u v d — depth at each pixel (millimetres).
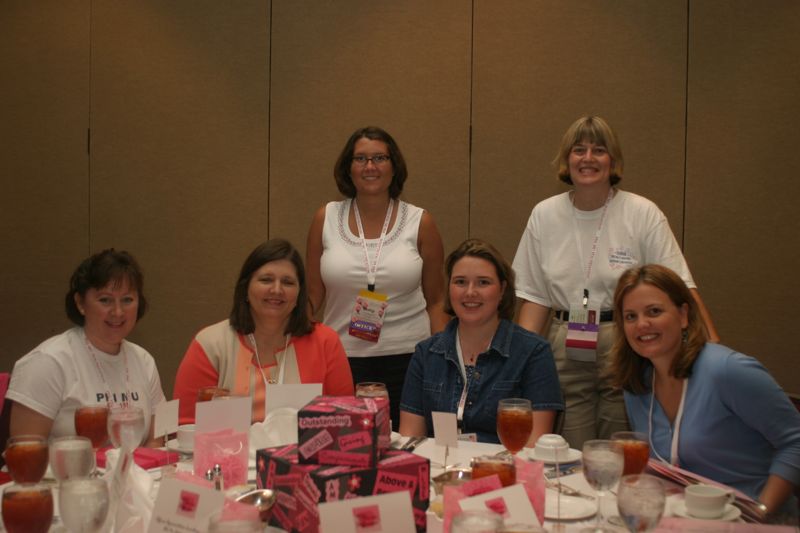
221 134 4645
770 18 4191
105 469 1851
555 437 2021
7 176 4848
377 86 4516
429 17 4461
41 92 4793
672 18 4262
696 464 2051
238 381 2482
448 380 2492
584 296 3014
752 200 4246
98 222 4766
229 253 4676
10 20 4809
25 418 2271
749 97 4223
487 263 2428
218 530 1121
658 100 4289
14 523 1288
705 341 2109
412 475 1490
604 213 3053
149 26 4672
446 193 4488
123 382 2436
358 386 2102
